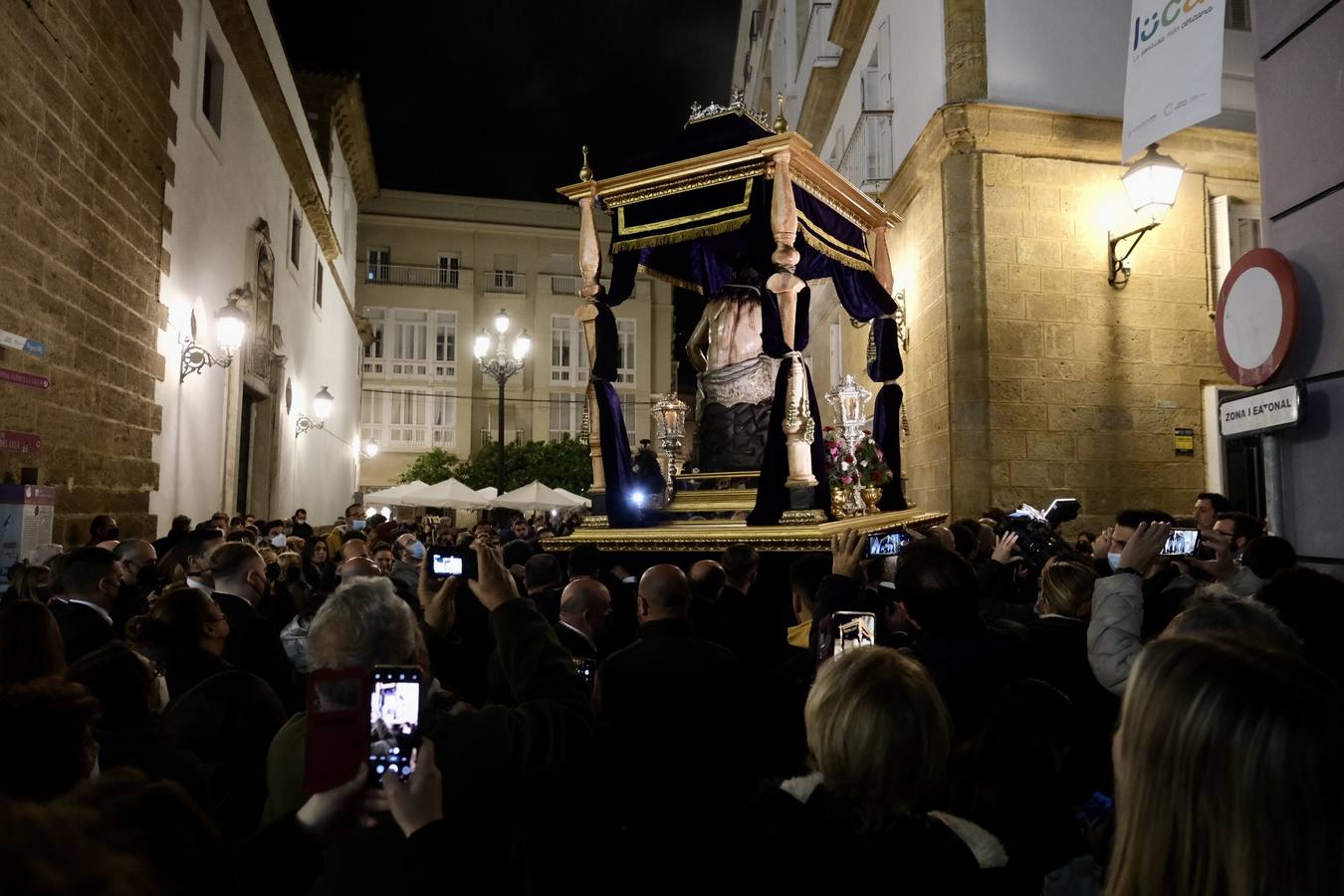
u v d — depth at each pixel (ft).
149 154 32.12
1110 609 11.02
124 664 9.31
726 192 22.27
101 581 14.28
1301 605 9.44
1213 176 35.96
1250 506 34.81
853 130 49.37
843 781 6.07
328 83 88.33
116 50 28.96
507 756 7.20
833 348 56.85
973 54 35.14
